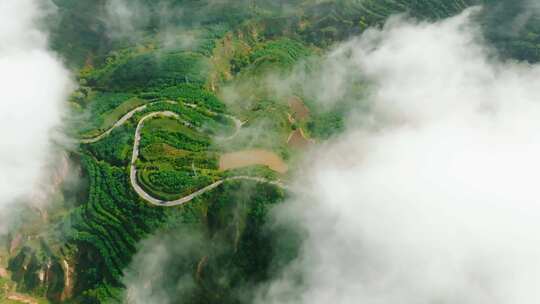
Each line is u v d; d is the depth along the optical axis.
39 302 163.62
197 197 166.62
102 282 162.88
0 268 168.25
